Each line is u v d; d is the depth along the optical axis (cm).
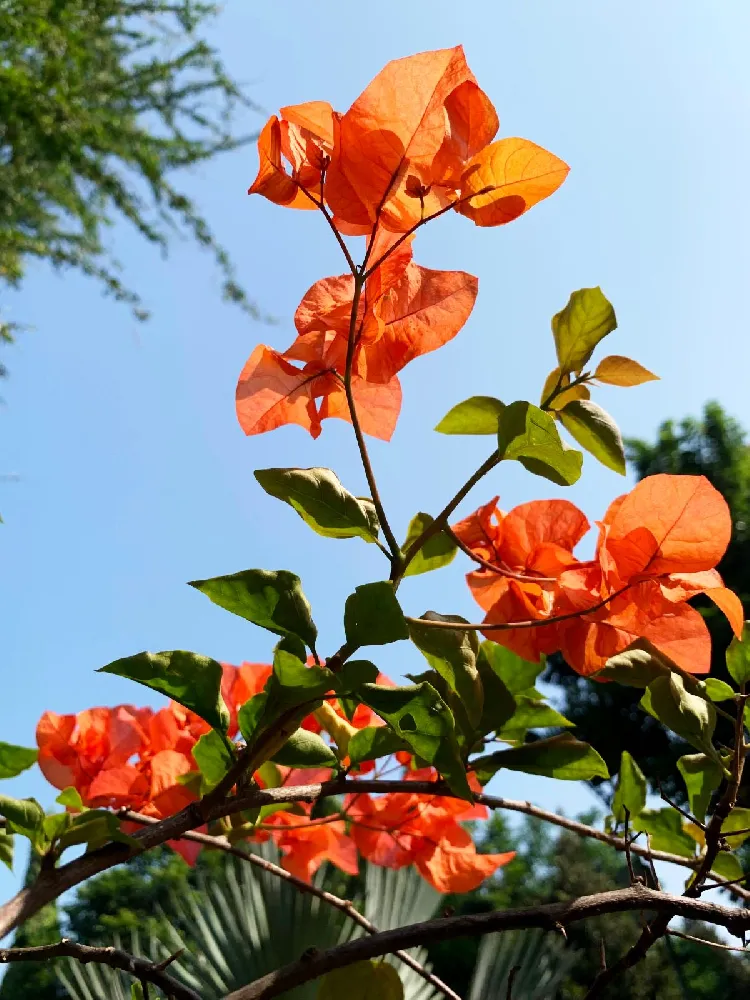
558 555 44
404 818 58
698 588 42
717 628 295
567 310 42
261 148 36
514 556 45
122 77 196
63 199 192
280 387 40
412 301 38
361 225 37
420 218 36
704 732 41
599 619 41
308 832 62
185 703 35
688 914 36
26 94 176
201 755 36
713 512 40
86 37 188
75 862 31
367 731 38
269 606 33
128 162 193
